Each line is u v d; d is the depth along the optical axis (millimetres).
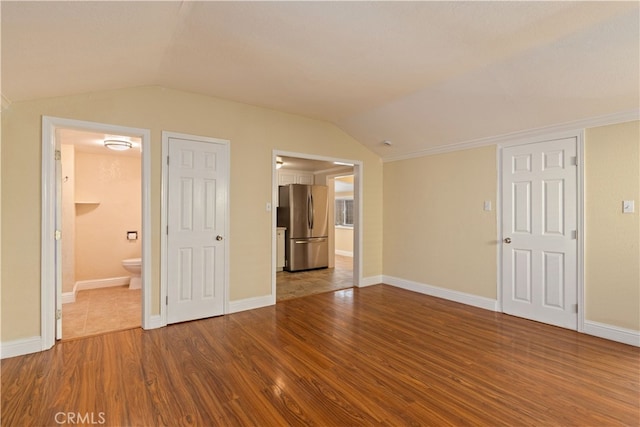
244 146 3867
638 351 2758
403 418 1884
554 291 3385
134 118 3172
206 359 2600
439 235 4484
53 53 2043
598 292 3082
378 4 1930
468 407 1987
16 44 1826
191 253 3508
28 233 2699
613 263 2988
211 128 3625
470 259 4129
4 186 2613
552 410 1953
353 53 2549
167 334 3119
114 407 1969
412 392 2148
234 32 2234
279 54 2578
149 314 3250
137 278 4945
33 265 2717
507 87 2969
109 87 2977
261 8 1957
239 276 3854
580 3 1895
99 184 5031
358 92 3420
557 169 3348
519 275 3672
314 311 3863
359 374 2381
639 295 2844
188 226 3486
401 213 5004
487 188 3949
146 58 2545
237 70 2900
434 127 4008
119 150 4660
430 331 3230
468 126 3787
